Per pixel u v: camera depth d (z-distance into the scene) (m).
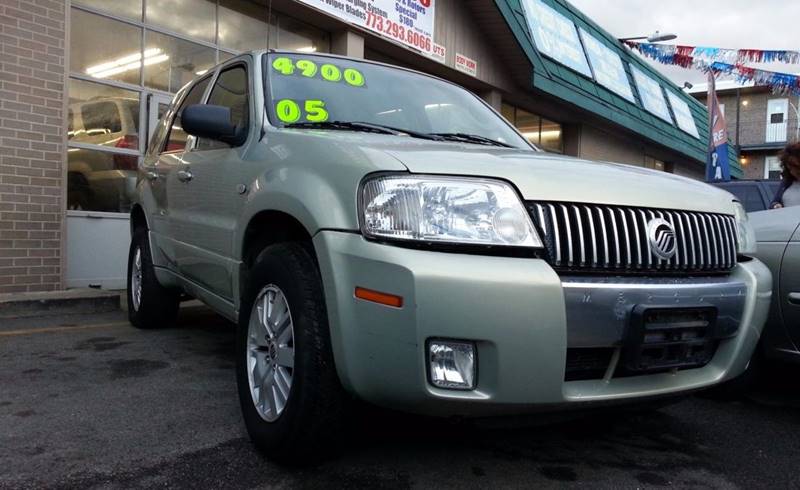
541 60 12.01
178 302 4.96
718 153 12.89
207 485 2.33
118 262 7.12
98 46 6.94
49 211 6.14
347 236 2.21
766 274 2.79
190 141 4.04
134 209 5.07
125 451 2.62
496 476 2.50
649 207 2.41
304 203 2.38
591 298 2.16
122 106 7.17
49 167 6.13
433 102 3.77
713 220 2.64
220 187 3.27
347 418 2.34
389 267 2.06
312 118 3.23
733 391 3.65
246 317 2.77
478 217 2.13
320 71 3.57
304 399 2.29
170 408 3.16
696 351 2.47
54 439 2.73
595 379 2.27
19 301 5.57
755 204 7.22
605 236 2.27
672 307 2.29
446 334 2.01
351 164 2.31
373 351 2.10
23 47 5.93
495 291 2.03
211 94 4.00
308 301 2.33
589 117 14.30
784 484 2.54
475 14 11.05
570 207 2.25
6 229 5.87
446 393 2.03
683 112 20.28
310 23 8.95
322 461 2.47
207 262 3.43
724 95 33.31
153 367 3.92
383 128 3.19
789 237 3.54
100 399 3.28
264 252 2.71
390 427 2.99
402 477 2.45
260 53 3.54
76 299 5.84
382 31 9.45
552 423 2.31
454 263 2.04
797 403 3.70
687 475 2.60
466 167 2.23
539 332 2.06
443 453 2.71
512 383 2.04
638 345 2.21
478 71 11.38
